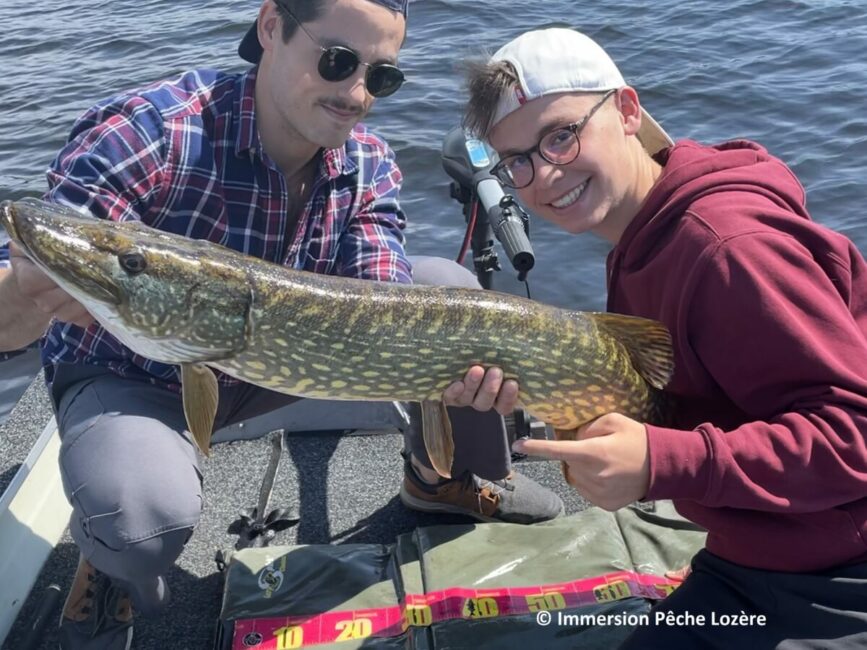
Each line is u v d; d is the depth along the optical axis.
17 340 1.05
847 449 0.81
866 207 2.42
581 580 1.18
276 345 1.01
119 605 1.12
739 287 0.84
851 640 0.85
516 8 4.42
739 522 0.91
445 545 1.24
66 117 3.29
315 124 1.13
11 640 1.19
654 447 0.86
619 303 1.08
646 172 1.01
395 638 1.12
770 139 2.86
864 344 0.84
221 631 1.14
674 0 4.48
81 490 1.05
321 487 1.47
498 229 1.43
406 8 1.14
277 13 1.11
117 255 0.96
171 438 1.13
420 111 3.18
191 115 1.15
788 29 3.94
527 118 0.95
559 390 1.03
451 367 1.02
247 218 1.19
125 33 4.37
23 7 5.27
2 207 0.94
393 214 1.35
